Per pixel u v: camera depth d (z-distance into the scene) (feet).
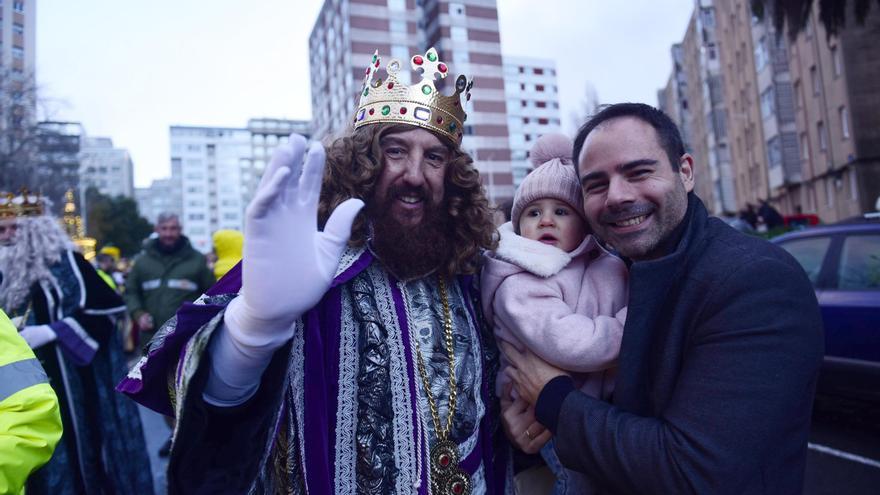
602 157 3.90
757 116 90.53
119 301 8.55
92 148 274.98
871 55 58.70
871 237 12.70
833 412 14.19
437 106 4.30
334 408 3.70
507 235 5.13
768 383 3.20
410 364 3.95
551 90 262.67
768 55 82.23
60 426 4.62
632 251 3.95
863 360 12.03
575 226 5.07
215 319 3.15
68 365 7.83
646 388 3.79
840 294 12.62
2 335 4.59
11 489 4.20
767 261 3.44
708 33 118.73
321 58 164.55
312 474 3.52
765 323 3.29
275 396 3.30
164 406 3.52
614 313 4.80
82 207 102.68
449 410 4.06
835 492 10.16
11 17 126.21
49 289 7.92
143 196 335.06
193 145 334.65
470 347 4.38
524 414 4.51
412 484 3.77
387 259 4.21
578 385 4.58
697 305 3.56
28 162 70.54
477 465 4.21
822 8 26.76
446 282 4.52
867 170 58.85
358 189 4.18
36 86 69.00
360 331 3.91
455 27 157.89
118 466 8.29
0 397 4.35
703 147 129.08
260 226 2.89
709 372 3.33
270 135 344.49
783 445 3.42
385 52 139.44
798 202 79.97
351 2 137.49
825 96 65.77
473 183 4.50
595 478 3.69
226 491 3.19
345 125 4.80
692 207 4.06
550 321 4.33
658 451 3.32
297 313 3.00
